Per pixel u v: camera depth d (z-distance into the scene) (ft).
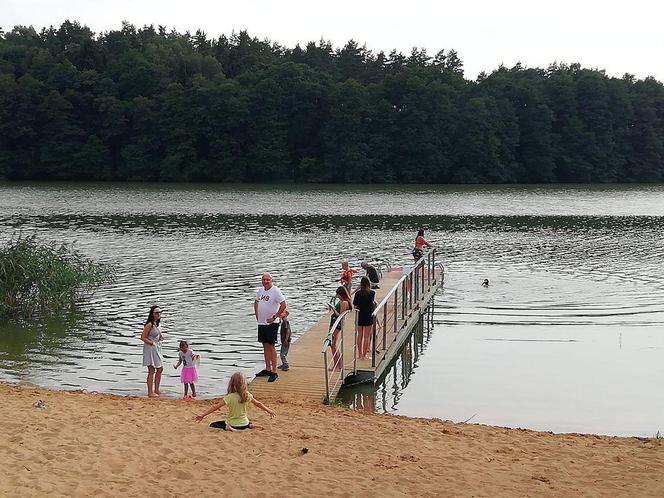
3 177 326.44
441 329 68.28
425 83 352.28
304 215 178.19
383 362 53.93
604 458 33.91
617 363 57.06
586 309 76.28
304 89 343.87
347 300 52.31
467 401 48.37
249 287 85.56
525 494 29.17
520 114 362.33
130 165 330.34
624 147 372.17
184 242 125.18
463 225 158.20
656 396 49.37
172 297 79.51
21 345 59.93
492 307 77.41
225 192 264.31
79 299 78.13
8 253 72.64
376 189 291.99
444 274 97.04
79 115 339.77
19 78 340.80
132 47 426.10
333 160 336.08
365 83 413.59
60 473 28.96
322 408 42.45
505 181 351.05
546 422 44.57
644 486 30.04
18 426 34.47
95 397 42.55
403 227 152.56
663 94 390.83
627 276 95.55
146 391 48.91
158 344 47.21
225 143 328.29
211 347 59.98
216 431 35.78
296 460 32.24
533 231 147.74
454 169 345.51
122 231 139.95
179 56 399.85
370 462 32.40
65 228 143.74
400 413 46.01
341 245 123.54
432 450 34.55
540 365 56.49
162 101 339.57
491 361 57.67
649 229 151.33
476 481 30.45
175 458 31.73
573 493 29.32
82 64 369.09
